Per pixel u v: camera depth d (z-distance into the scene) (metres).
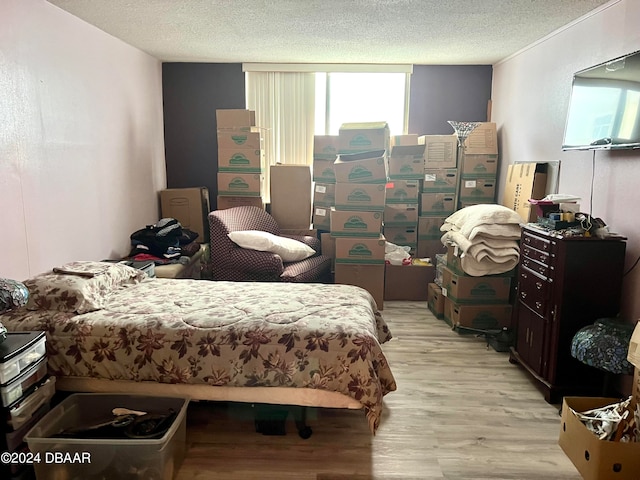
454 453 2.14
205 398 2.17
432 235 4.64
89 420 2.16
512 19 3.13
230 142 4.43
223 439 2.24
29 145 2.62
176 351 2.13
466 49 4.05
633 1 2.56
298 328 2.15
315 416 2.45
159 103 4.72
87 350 2.16
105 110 3.54
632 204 2.54
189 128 4.88
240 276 3.78
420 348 3.34
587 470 1.86
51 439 1.78
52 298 2.31
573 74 3.18
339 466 2.04
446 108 4.84
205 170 4.95
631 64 2.41
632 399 2.02
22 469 1.83
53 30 2.85
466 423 2.38
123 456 1.82
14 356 1.80
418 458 2.10
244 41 3.84
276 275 3.68
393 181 4.55
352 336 2.11
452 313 3.74
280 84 4.81
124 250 3.88
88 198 3.28
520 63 4.08
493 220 3.49
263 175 4.78
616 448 1.77
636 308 2.50
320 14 3.08
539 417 2.45
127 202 3.94
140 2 2.83
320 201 4.60
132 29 3.45
